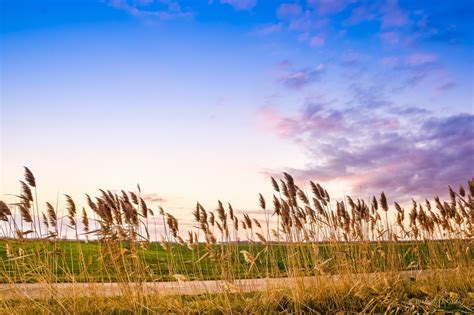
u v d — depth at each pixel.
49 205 5.12
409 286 6.12
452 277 6.54
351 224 6.42
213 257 6.01
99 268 5.91
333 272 5.96
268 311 5.03
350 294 5.53
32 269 4.94
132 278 5.27
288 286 5.62
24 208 4.93
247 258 5.67
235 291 5.38
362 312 4.95
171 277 6.01
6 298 4.91
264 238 5.86
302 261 6.12
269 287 5.53
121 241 5.31
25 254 5.04
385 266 6.41
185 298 5.68
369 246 6.58
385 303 5.22
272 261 6.07
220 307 5.04
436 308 5.19
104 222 5.19
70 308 4.78
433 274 6.63
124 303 5.12
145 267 5.39
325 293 5.52
